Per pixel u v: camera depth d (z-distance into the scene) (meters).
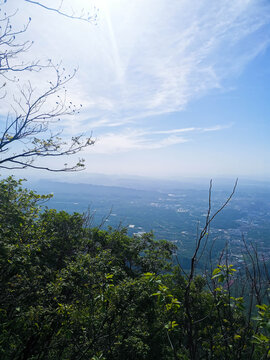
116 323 6.95
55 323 6.85
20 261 7.23
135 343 8.91
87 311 6.12
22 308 7.37
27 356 7.43
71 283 6.22
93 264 6.72
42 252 10.93
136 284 6.41
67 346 7.34
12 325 7.61
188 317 2.58
